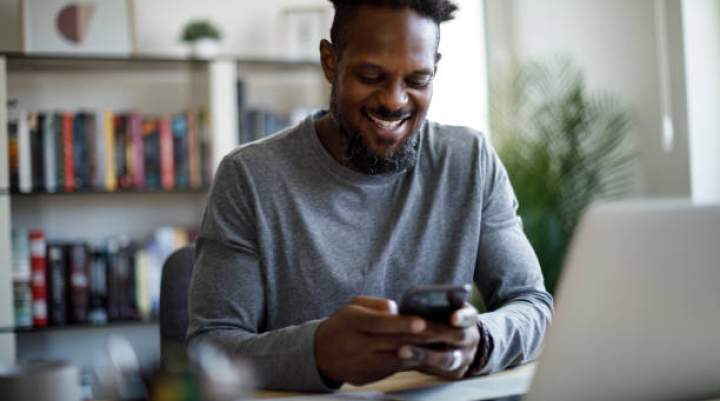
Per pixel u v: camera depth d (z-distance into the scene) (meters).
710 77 3.17
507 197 1.58
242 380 0.69
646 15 3.29
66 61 3.12
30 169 3.07
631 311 0.87
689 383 0.93
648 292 0.86
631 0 3.35
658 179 3.30
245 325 1.37
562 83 3.61
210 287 1.38
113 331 3.24
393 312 1.10
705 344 0.91
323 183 1.47
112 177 3.14
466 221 1.51
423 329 1.04
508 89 3.69
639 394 0.92
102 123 3.13
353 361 1.10
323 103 3.54
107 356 0.73
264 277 1.44
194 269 1.44
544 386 0.88
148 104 3.39
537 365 0.88
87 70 3.33
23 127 3.06
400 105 1.33
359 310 1.09
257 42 3.49
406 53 1.31
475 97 3.92
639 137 3.39
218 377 0.69
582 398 0.90
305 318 1.44
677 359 0.91
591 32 3.54
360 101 1.34
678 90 3.17
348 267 1.45
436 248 1.50
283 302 1.45
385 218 1.49
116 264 3.12
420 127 1.40
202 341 1.29
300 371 1.14
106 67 3.28
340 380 1.13
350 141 1.39
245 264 1.41
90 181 3.12
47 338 3.21
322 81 3.53
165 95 3.41
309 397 1.09
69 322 3.08
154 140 3.17
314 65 3.31
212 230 1.43
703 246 0.87
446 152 1.54
